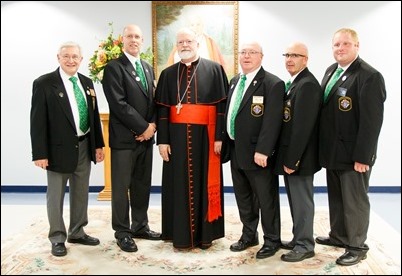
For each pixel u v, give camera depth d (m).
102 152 3.37
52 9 5.14
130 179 3.25
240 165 2.98
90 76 4.40
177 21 5.11
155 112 3.26
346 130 2.81
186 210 3.12
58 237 3.15
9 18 5.15
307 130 2.79
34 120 2.96
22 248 3.27
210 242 3.21
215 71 3.17
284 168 2.89
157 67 5.16
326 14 5.06
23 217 4.18
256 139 2.95
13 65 5.21
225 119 3.11
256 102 2.95
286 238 3.53
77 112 3.09
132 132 3.14
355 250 2.92
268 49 5.12
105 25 5.14
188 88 3.10
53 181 3.09
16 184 5.41
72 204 3.29
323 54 5.09
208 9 5.09
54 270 2.85
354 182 2.84
